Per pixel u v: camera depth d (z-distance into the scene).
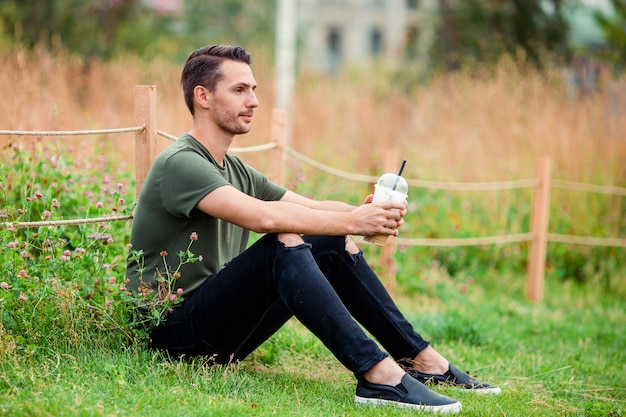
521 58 13.02
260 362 5.03
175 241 4.34
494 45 18.59
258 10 27.67
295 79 15.17
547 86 11.88
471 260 10.01
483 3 19.23
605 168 10.52
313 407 4.17
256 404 4.02
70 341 4.34
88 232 5.00
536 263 9.09
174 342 4.39
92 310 4.48
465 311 7.76
